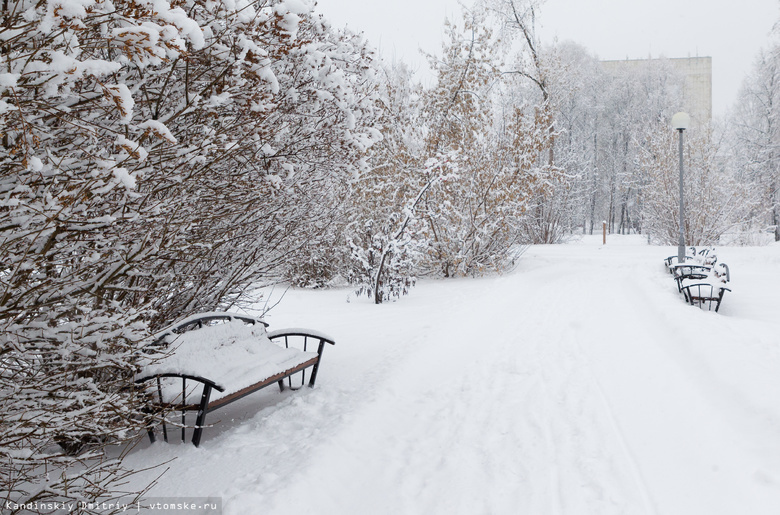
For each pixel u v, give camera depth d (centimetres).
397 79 1591
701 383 540
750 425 423
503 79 1667
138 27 219
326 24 471
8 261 267
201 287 521
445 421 481
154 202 325
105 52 339
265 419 458
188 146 349
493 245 1593
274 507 307
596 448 415
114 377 397
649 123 3616
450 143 1568
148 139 329
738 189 2369
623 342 735
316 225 629
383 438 446
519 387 568
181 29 259
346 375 593
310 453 377
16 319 279
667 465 381
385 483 370
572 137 3944
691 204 2259
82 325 284
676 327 759
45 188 275
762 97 3475
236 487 333
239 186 427
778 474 344
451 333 799
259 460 374
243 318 541
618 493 348
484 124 1591
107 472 348
